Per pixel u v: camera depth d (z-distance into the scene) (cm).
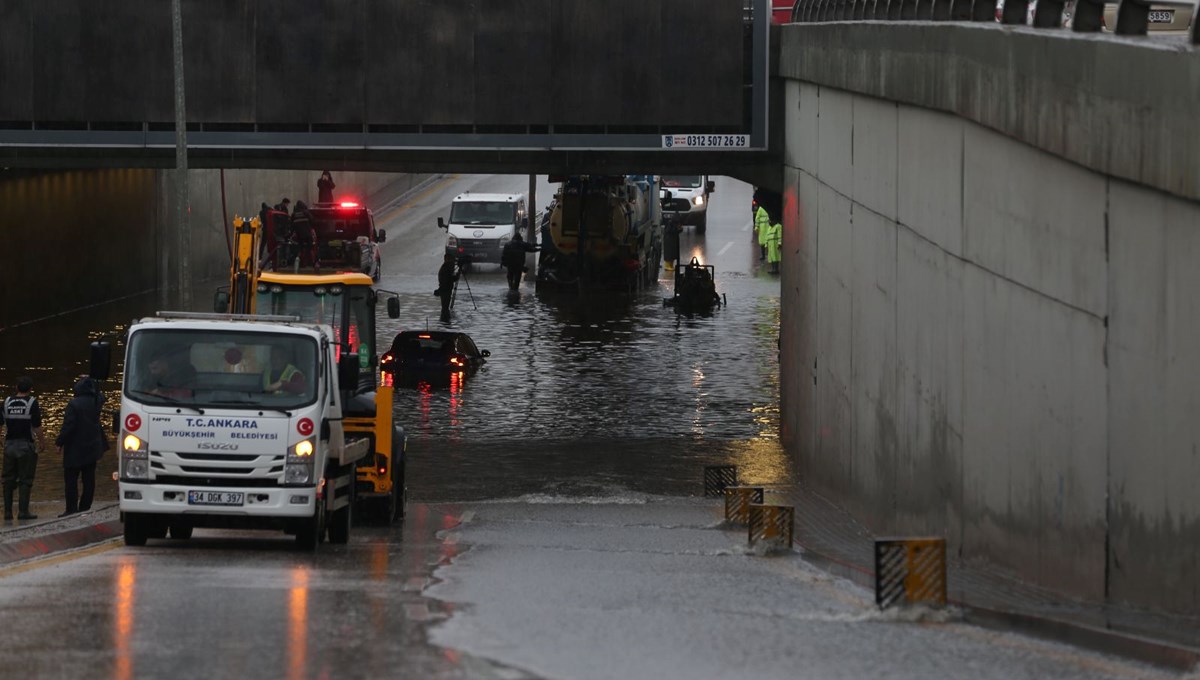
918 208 5222
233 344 4691
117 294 15338
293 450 4631
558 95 9256
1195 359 3002
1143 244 3272
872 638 2775
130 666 2464
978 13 4891
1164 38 3459
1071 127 3653
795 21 9562
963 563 4544
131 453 4609
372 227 16825
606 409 10062
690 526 5825
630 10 9188
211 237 17538
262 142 9288
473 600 3238
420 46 9256
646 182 17062
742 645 2666
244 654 2561
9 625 2862
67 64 9212
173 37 9019
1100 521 3497
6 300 13025
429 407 10081
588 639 2708
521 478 7788
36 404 6028
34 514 6388
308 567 4084
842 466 6688
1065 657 2620
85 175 14512
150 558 4303
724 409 10106
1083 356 3619
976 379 4497
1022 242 4081
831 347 7056
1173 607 3089
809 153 7975
